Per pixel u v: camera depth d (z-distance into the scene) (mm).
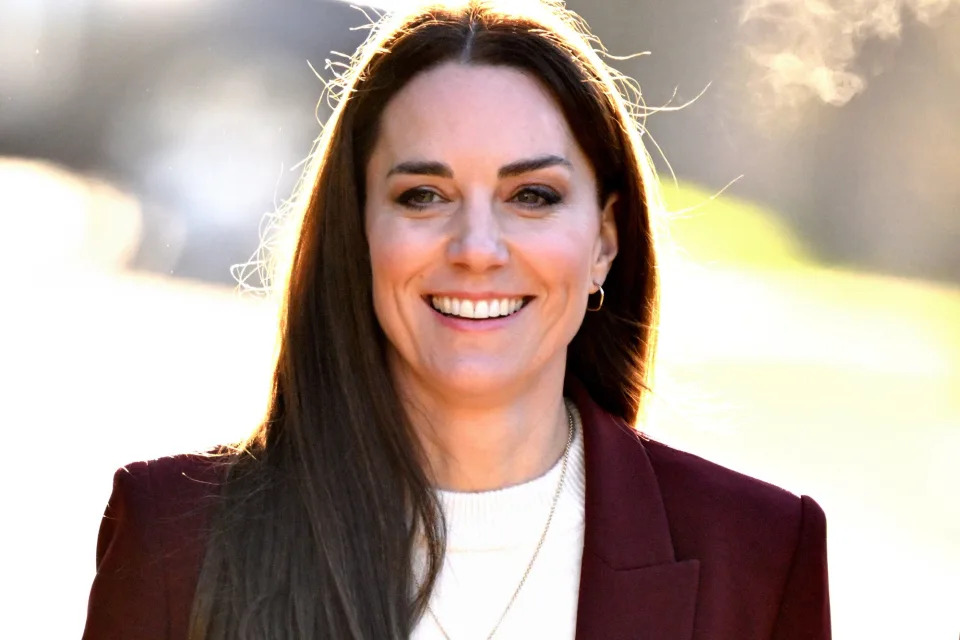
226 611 4453
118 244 20266
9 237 19922
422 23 4508
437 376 4480
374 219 4520
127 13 26578
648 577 4668
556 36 4559
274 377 4832
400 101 4473
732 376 16250
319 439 4613
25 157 24594
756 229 26125
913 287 24438
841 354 18328
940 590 10938
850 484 13000
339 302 4664
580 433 4961
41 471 11562
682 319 17578
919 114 29672
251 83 24984
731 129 28844
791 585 4805
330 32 25594
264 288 5387
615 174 4758
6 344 15172
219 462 4738
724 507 4824
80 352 15039
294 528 4535
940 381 17297
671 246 5344
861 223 27547
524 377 4566
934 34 29969
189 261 19750
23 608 9227
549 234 4438
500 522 4676
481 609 4641
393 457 4621
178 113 24938
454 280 4383
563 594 4699
